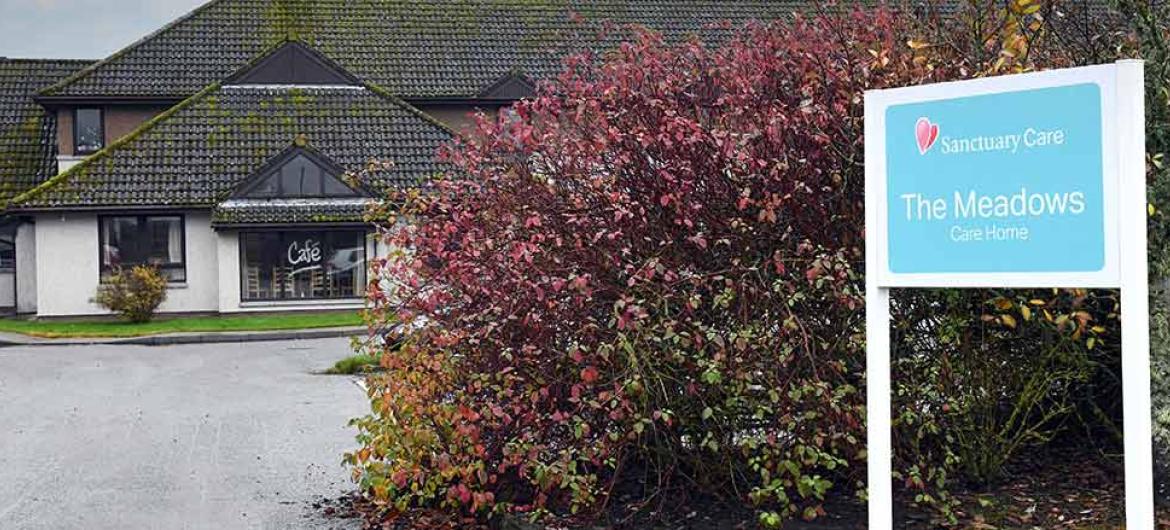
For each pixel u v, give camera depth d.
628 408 6.55
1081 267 4.83
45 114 36.00
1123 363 4.77
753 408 6.78
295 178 30.69
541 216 6.89
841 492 7.53
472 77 36.00
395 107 33.16
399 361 7.29
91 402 15.09
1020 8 7.16
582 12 38.47
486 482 7.07
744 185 6.75
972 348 7.04
